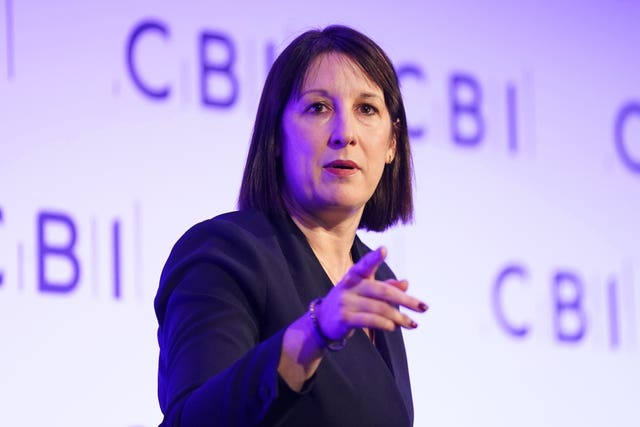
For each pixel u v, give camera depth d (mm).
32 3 6660
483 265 7953
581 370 8180
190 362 3184
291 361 2916
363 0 7844
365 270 2861
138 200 6770
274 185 3879
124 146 6781
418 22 8031
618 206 8641
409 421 3689
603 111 8727
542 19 8547
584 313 8297
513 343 7953
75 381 6426
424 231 7770
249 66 7273
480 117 8148
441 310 7730
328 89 3838
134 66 6883
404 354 4094
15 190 6434
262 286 3461
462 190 7973
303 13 7562
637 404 8352
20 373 6293
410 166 4316
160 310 3516
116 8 6891
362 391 3518
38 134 6551
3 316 6285
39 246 6434
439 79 8031
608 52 8836
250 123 7215
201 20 7137
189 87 7039
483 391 7773
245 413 2928
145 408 6602
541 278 8188
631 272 8578
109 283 6590
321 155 3805
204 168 7020
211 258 3449
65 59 6703
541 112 8438
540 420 7941
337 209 3844
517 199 8195
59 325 6418
